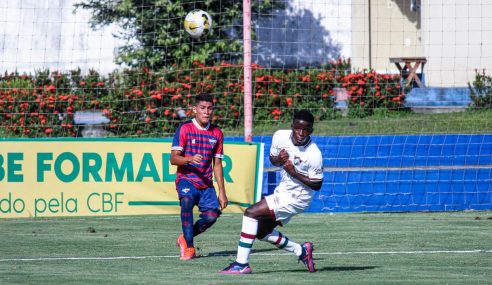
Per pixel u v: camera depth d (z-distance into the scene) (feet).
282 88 153.07
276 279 55.83
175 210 99.60
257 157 100.94
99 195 98.43
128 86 151.64
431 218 99.86
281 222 59.16
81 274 58.95
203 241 79.87
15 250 73.67
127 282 54.75
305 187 58.23
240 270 58.90
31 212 97.55
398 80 157.69
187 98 146.92
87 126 144.46
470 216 102.12
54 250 73.61
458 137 114.11
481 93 151.94
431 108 158.61
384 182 107.55
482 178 109.19
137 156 99.25
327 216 102.37
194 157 65.57
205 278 56.49
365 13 205.46
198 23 120.57
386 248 74.54
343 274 58.59
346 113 154.30
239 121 147.64
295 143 57.47
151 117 144.87
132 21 176.55
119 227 91.56
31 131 139.64
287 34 209.05
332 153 112.16
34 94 143.02
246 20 107.45
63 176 98.12
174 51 169.99
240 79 149.59
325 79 156.04
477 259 67.21
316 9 210.59
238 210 100.58
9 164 97.40
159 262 65.67
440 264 64.23
